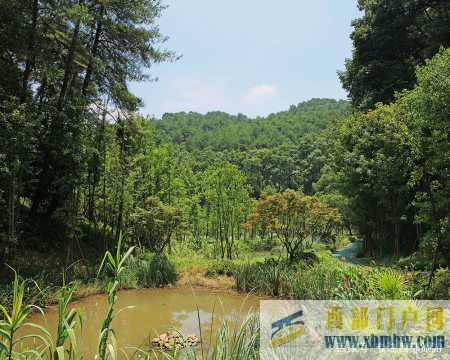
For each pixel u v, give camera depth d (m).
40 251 14.96
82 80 18.61
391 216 19.70
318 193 49.41
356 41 23.70
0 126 11.63
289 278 11.70
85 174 14.99
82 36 16.05
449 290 7.29
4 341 3.14
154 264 14.51
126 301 11.88
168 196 22.83
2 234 11.73
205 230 34.94
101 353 2.82
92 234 18.89
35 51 14.05
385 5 22.55
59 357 2.42
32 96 15.79
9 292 9.38
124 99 18.06
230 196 22.89
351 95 24.55
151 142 22.06
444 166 9.25
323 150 70.44
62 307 2.76
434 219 9.55
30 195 16.80
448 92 7.88
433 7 22.36
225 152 90.06
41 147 14.37
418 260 13.10
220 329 3.82
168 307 11.16
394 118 10.53
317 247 26.38
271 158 74.56
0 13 13.05
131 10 16.47
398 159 10.41
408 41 22.50
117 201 18.05
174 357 3.56
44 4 14.02
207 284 14.12
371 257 22.08
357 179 18.31
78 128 13.82
